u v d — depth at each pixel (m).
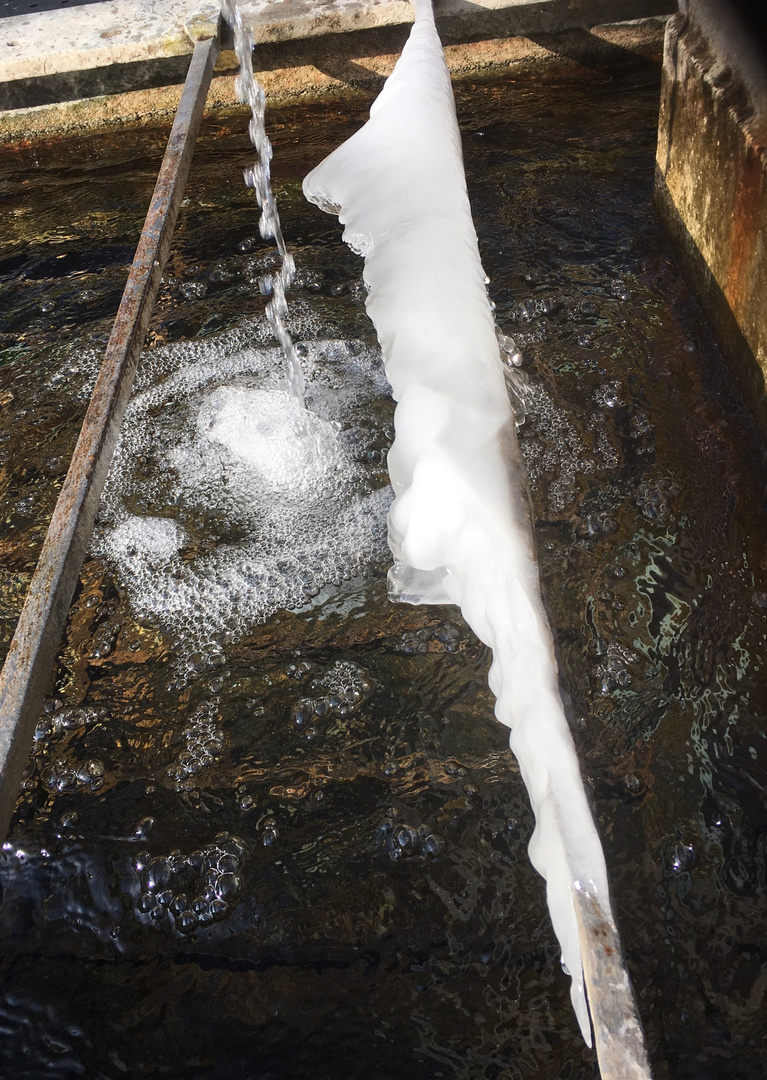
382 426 2.58
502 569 1.36
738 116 2.38
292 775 1.78
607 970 0.90
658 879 1.55
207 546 2.26
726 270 2.53
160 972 1.52
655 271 3.01
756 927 1.48
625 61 4.20
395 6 3.94
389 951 1.51
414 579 1.87
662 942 1.48
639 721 1.79
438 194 2.30
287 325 3.01
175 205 2.63
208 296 3.18
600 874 0.97
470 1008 1.43
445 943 1.51
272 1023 1.44
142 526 2.32
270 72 4.14
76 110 4.13
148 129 4.21
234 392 2.74
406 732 1.82
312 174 2.67
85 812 1.75
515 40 4.13
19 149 4.23
